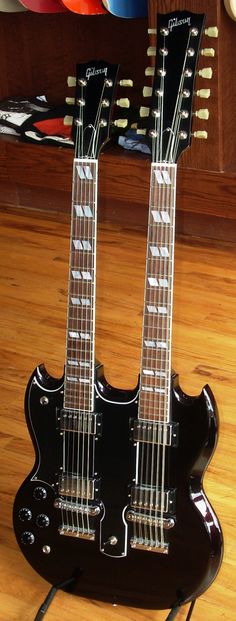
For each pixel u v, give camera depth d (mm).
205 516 1626
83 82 1603
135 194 3570
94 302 1635
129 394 1633
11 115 3826
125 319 3012
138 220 3746
